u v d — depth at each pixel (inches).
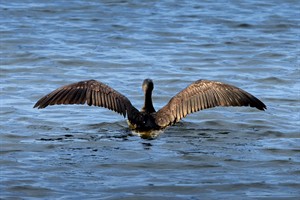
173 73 837.2
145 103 633.6
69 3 1170.0
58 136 604.1
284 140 601.9
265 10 1147.9
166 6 1167.6
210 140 596.7
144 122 612.4
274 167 538.3
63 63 871.7
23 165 535.5
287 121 658.2
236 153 566.3
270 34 1029.2
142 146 577.6
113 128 629.3
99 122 646.5
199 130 623.5
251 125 642.2
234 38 1001.5
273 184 506.3
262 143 592.1
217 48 952.3
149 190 492.7
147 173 522.9
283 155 563.2
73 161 543.5
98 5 1164.5
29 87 771.4
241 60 899.4
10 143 584.7
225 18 1100.5
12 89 761.0
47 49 927.7
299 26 1068.5
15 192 488.4
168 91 773.3
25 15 1091.9
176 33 1020.5
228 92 583.2
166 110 613.6
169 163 541.6
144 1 1194.6
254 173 525.7
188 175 519.8
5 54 904.9
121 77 820.6
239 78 824.3
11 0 1176.8
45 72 836.6
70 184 502.0
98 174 519.8
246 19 1095.6
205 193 490.0
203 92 592.1
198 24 1069.1
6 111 677.9
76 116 665.0
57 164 537.3
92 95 581.6
